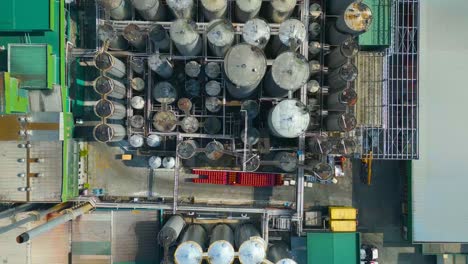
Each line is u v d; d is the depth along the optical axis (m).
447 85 22.72
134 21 21.28
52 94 21.36
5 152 21.19
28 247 22.83
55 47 21.58
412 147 21.89
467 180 22.59
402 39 22.02
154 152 23.42
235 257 20.81
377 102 21.98
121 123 23.50
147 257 23.22
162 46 21.50
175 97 22.17
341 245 22.14
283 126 18.80
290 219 22.38
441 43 22.69
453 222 22.50
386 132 22.08
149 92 22.09
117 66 20.64
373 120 21.92
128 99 22.33
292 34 19.20
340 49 19.36
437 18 22.69
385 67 21.92
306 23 21.36
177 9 19.56
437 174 22.69
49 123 21.14
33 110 21.41
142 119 22.16
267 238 22.06
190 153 21.34
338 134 21.67
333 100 21.16
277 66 18.39
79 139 23.42
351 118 19.53
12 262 22.81
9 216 21.08
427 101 22.75
